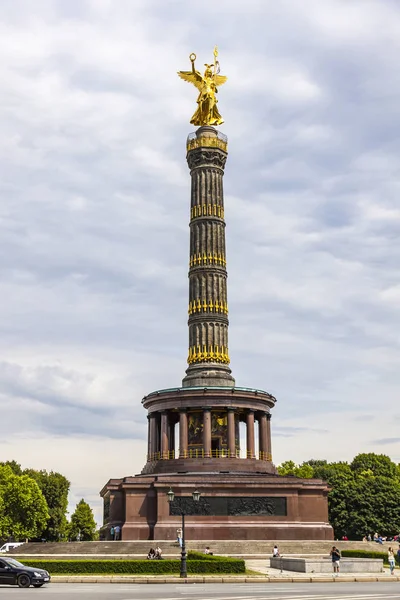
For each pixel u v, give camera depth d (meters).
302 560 56.75
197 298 91.06
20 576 45.62
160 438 87.62
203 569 55.34
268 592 38.88
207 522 77.06
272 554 72.50
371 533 111.44
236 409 86.19
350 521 112.75
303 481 80.88
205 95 97.44
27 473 151.00
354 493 113.56
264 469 85.31
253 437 86.12
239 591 39.91
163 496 77.56
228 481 78.69
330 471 138.25
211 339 89.69
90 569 55.38
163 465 84.81
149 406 90.25
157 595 36.78
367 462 147.50
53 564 55.53
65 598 34.84
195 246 92.62
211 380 87.88
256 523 77.75
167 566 55.22
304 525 78.94
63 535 156.25
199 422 87.00
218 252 92.31
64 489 150.62
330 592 38.78
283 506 79.19
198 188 94.19
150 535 77.19
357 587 43.94
